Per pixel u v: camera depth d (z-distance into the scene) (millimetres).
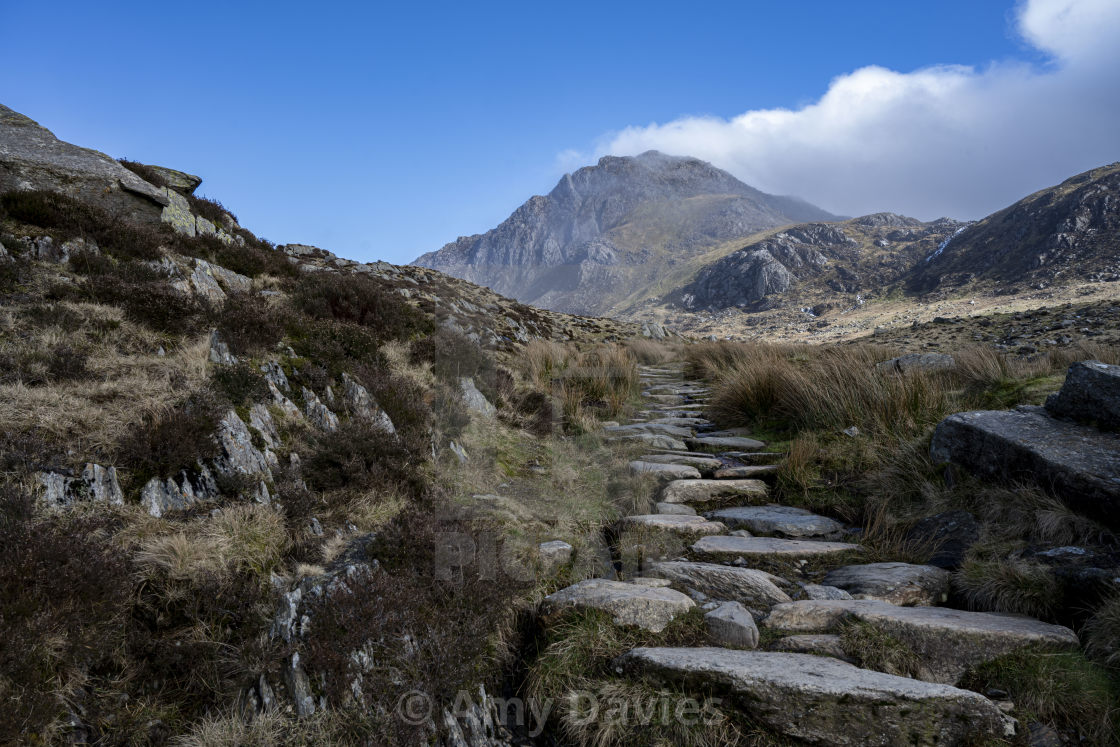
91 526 3025
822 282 181625
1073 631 2953
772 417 7098
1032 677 2693
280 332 5875
